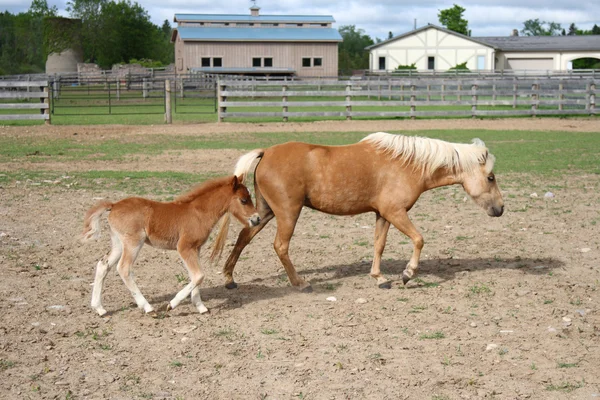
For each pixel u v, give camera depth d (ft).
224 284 22.72
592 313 19.77
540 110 87.61
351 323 18.94
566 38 211.00
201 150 55.72
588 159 51.08
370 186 21.72
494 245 27.91
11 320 18.88
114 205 18.92
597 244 27.73
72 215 31.99
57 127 72.69
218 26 200.03
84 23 278.05
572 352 16.90
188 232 19.25
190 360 16.44
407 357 16.60
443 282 23.04
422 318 19.38
